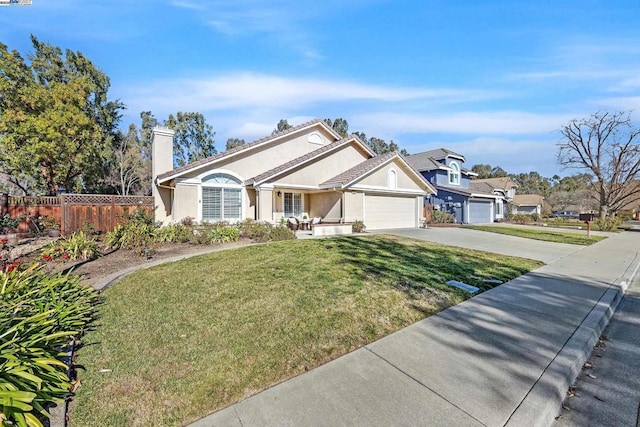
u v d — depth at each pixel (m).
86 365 3.56
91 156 22.42
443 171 32.91
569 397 3.28
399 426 2.65
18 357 2.87
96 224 14.60
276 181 16.00
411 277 7.20
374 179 18.25
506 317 5.12
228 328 4.51
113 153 30.94
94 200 14.61
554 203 57.66
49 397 2.71
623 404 3.14
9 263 7.29
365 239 12.98
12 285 4.43
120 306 5.35
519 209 55.12
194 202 14.79
